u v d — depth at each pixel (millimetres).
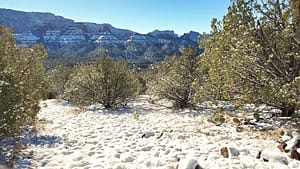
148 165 5250
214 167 4891
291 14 7277
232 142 6781
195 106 12930
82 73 15078
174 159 5375
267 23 7781
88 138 7641
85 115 11828
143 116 11047
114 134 7957
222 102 12914
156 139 7309
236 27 7746
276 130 7680
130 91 14656
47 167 5430
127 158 5633
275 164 5086
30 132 8492
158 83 13672
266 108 10516
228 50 8141
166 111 12258
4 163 5723
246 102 8391
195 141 6977
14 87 6852
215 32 8531
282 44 7727
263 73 7941
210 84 8758
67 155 6246
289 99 6922
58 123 10094
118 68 14500
